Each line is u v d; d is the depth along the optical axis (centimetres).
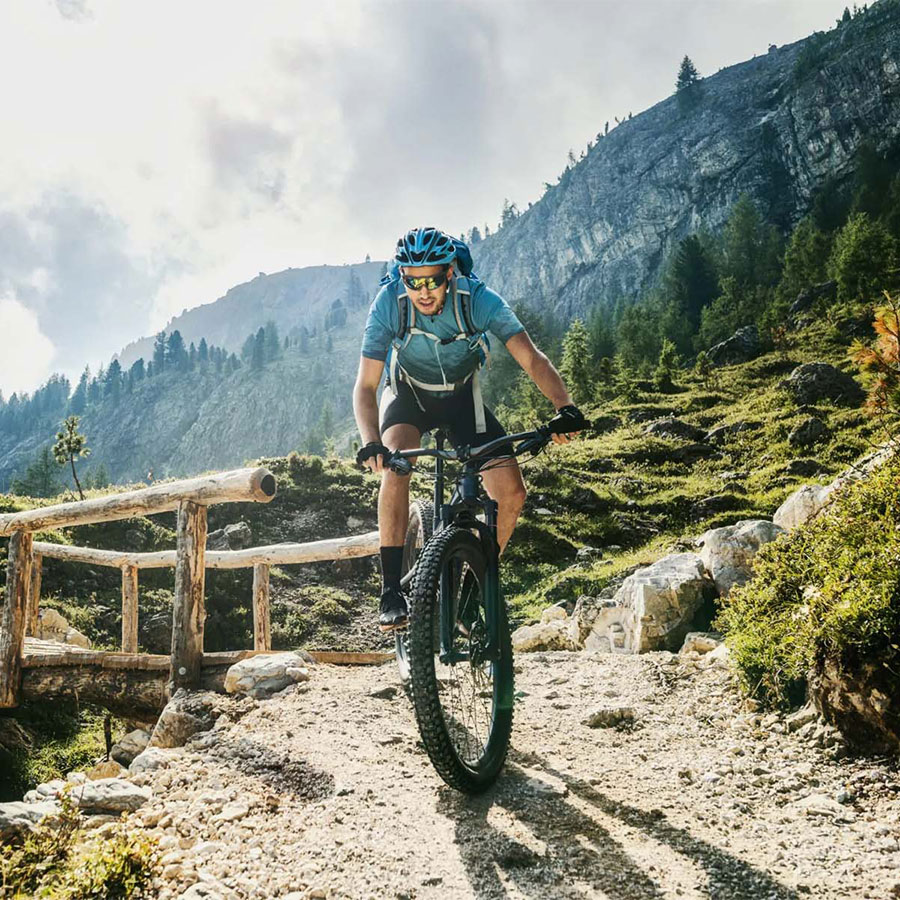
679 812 296
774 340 5903
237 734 410
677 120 18675
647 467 3325
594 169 19775
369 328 365
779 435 3316
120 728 1311
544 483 2925
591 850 261
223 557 866
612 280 18250
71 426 4156
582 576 1922
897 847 259
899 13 13575
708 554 658
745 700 423
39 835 294
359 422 361
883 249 6788
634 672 514
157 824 309
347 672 522
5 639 678
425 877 241
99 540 2070
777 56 19575
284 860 265
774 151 14962
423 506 436
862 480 507
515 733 402
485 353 369
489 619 321
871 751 333
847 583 391
